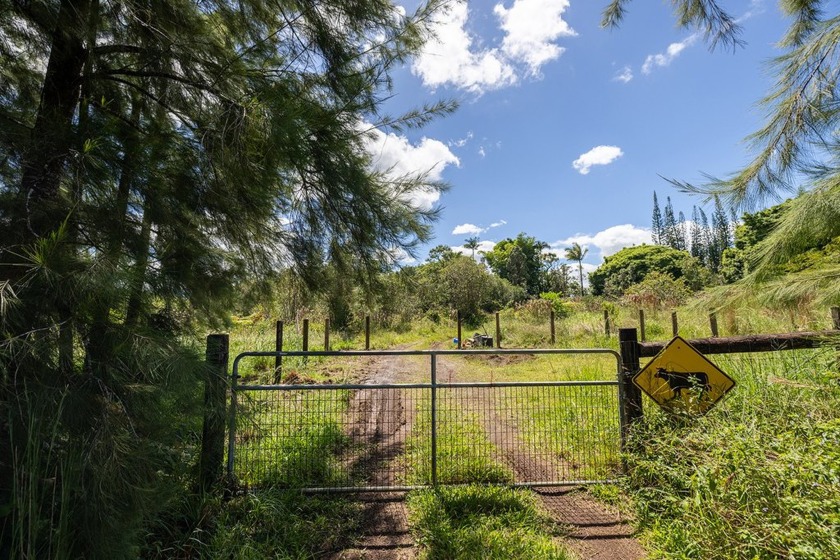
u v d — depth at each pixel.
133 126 2.87
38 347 1.79
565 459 4.18
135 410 2.10
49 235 2.07
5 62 2.81
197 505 3.04
